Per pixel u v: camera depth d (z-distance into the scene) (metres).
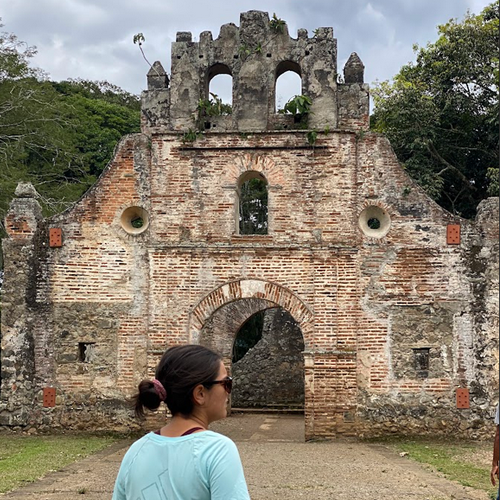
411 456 15.72
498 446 8.47
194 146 19.53
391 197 19.20
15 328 19.39
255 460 14.90
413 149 28.92
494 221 18.88
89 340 19.33
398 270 18.97
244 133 19.38
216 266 19.22
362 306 18.94
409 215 19.11
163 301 19.22
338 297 18.91
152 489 4.03
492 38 30.05
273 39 20.08
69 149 37.16
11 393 19.25
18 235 19.62
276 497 11.10
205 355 4.35
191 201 19.42
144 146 19.81
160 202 19.47
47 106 35.28
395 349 18.78
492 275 18.72
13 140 35.16
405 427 18.52
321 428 18.56
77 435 18.89
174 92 20.02
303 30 20.03
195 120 19.83
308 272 19.03
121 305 19.39
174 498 3.96
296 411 29.30
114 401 19.12
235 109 19.84
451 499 10.91
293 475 13.09
